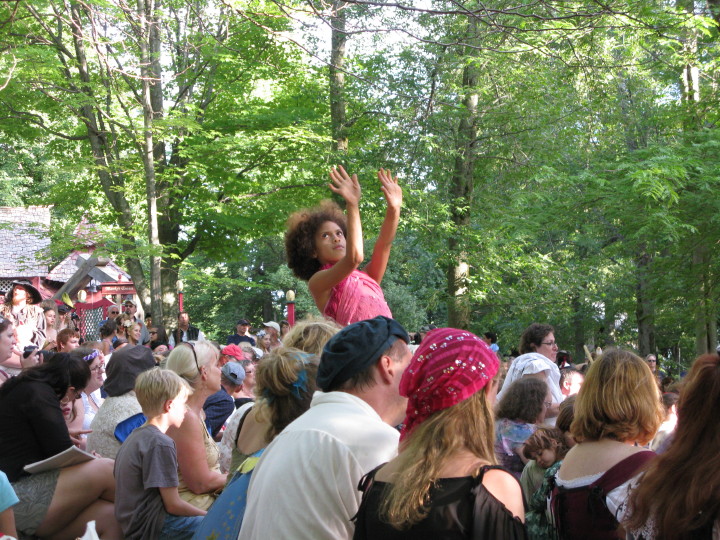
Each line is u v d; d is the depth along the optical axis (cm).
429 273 2738
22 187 3550
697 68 1230
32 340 848
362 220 1675
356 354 234
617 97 1527
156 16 1188
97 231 1598
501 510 182
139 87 1482
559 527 278
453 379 195
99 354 620
